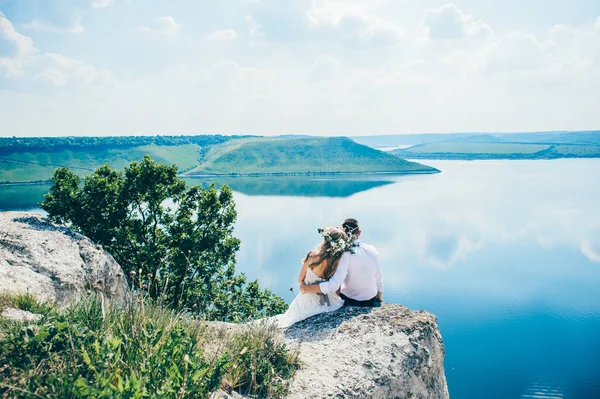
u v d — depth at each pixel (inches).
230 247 1093.8
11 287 308.7
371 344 226.8
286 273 4909.0
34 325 153.5
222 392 156.9
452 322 3636.8
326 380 192.1
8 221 470.3
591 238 6594.5
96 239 983.6
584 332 3346.5
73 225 984.9
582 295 4175.7
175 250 956.6
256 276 4803.2
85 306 175.0
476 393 2513.5
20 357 134.2
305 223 7839.6
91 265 439.2
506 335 3351.4
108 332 153.9
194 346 159.2
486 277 4820.4
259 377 178.1
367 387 195.2
